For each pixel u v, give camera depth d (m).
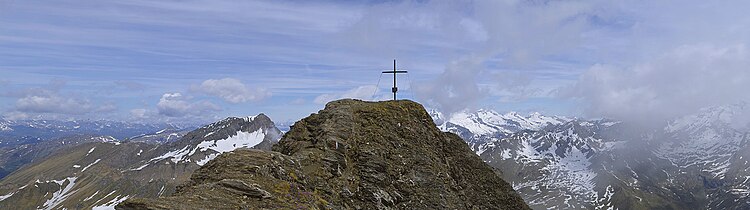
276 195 31.59
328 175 38.16
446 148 50.72
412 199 40.25
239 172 33.03
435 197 41.12
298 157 38.44
